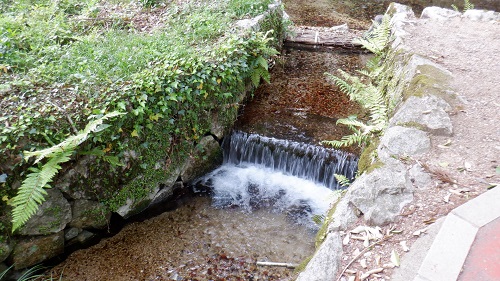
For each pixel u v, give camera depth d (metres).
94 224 4.62
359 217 3.32
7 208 3.95
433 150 3.75
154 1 7.00
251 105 6.20
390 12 7.47
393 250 2.96
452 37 5.97
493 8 11.50
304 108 6.12
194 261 4.44
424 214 3.15
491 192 3.21
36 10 6.32
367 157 4.23
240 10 6.72
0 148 3.86
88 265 4.39
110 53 5.29
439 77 4.74
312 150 5.34
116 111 4.11
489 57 5.31
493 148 3.74
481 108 4.27
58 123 4.16
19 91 4.46
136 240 4.70
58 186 4.20
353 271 2.90
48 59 5.13
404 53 5.59
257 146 5.67
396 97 4.98
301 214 5.08
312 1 11.21
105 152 4.39
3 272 4.09
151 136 4.73
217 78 5.26
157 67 4.88
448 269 2.67
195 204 5.23
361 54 7.70
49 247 4.34
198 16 6.29
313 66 7.26
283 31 7.71
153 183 4.96
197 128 5.19
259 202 5.27
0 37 5.34
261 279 4.22
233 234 4.79
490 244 2.81
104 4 7.03
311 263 3.02
